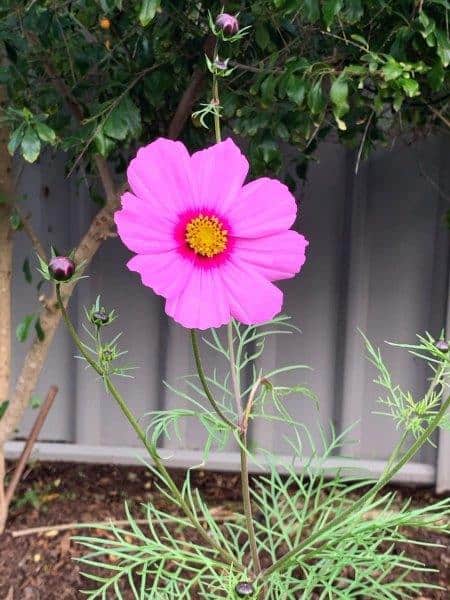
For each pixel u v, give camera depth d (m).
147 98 0.42
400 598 0.42
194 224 0.25
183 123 0.43
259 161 0.40
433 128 0.50
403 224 0.56
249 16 0.37
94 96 0.44
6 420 0.47
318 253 0.56
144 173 0.25
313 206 0.56
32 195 0.56
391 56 0.34
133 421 0.32
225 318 0.25
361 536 0.35
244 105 0.40
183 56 0.40
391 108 0.45
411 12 0.34
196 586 0.43
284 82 0.35
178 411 0.35
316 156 0.54
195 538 0.48
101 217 0.44
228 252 0.26
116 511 0.51
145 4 0.32
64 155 0.55
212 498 0.55
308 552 0.38
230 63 0.37
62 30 0.39
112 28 0.41
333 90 0.34
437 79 0.35
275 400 0.35
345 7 0.32
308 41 0.38
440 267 0.55
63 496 0.53
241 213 0.26
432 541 0.47
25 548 0.45
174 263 0.25
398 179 0.55
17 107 0.41
